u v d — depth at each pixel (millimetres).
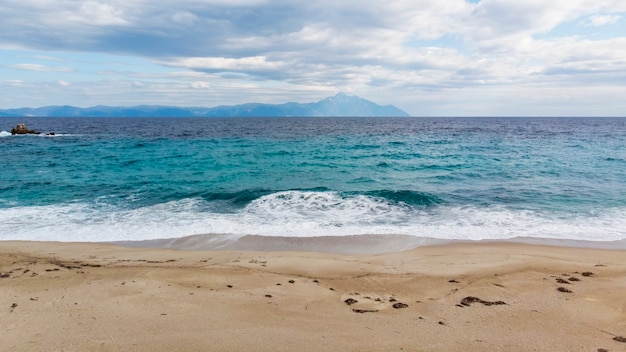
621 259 8672
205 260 8633
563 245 9984
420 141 42875
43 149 35031
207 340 4648
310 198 14734
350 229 11430
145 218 12609
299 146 37406
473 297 6301
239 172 21672
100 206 14133
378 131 65125
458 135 53469
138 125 101500
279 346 4512
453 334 4898
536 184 17875
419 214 13008
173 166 24031
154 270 7508
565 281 7035
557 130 65812
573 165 23703
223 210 13586
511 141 42406
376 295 6438
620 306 5758
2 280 6781
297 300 6137
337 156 29172
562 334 4883
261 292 6453
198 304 5840
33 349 4344
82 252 9281
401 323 5270
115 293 6172
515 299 6191
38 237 10758
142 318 5270
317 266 8203
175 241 10523
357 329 5047
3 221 12242
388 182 18547
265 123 115625
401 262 8531
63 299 5875
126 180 19172
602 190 16406
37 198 15367
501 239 10555
